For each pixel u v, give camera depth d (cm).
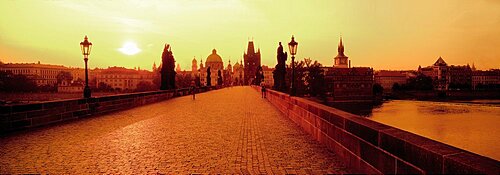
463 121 6662
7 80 5525
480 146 4284
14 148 961
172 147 974
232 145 999
